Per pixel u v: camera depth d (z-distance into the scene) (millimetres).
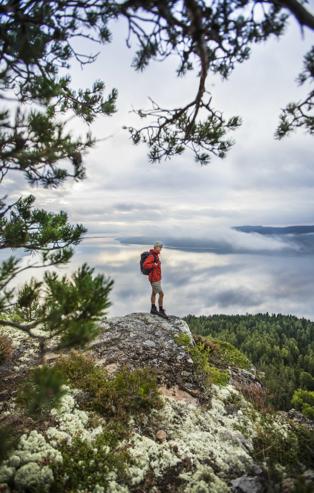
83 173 3863
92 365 7473
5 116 2842
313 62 3266
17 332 8828
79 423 5738
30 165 3344
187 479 5086
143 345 8875
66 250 4316
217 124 4984
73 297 3010
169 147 5473
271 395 8625
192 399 7250
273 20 3102
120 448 5398
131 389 6828
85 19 3527
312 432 6980
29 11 3293
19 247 4664
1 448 3701
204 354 9148
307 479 5090
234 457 5789
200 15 2668
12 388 6332
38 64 3453
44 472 4531
